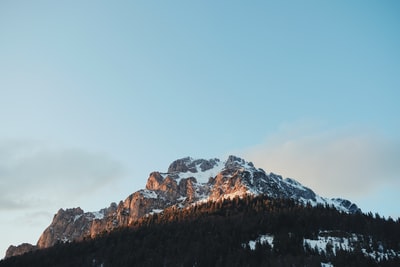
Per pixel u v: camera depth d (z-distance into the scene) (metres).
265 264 186.12
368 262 179.62
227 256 198.00
